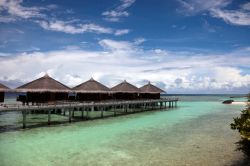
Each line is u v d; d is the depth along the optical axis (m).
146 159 14.09
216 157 14.32
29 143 17.66
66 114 35.72
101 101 36.84
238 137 19.62
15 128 23.41
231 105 61.66
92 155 14.87
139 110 43.69
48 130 22.59
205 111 43.97
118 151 15.74
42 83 31.39
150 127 24.77
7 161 13.70
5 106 22.23
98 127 24.47
